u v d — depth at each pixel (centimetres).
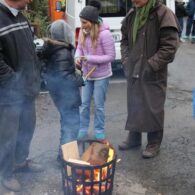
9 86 357
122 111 626
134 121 456
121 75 834
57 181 409
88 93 490
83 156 367
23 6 355
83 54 483
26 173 423
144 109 446
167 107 645
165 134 536
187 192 396
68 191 352
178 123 578
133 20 447
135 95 448
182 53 1048
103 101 493
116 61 780
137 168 443
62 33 398
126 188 402
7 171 385
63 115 425
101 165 336
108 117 600
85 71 482
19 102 370
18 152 412
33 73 374
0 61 342
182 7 1191
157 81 443
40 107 638
